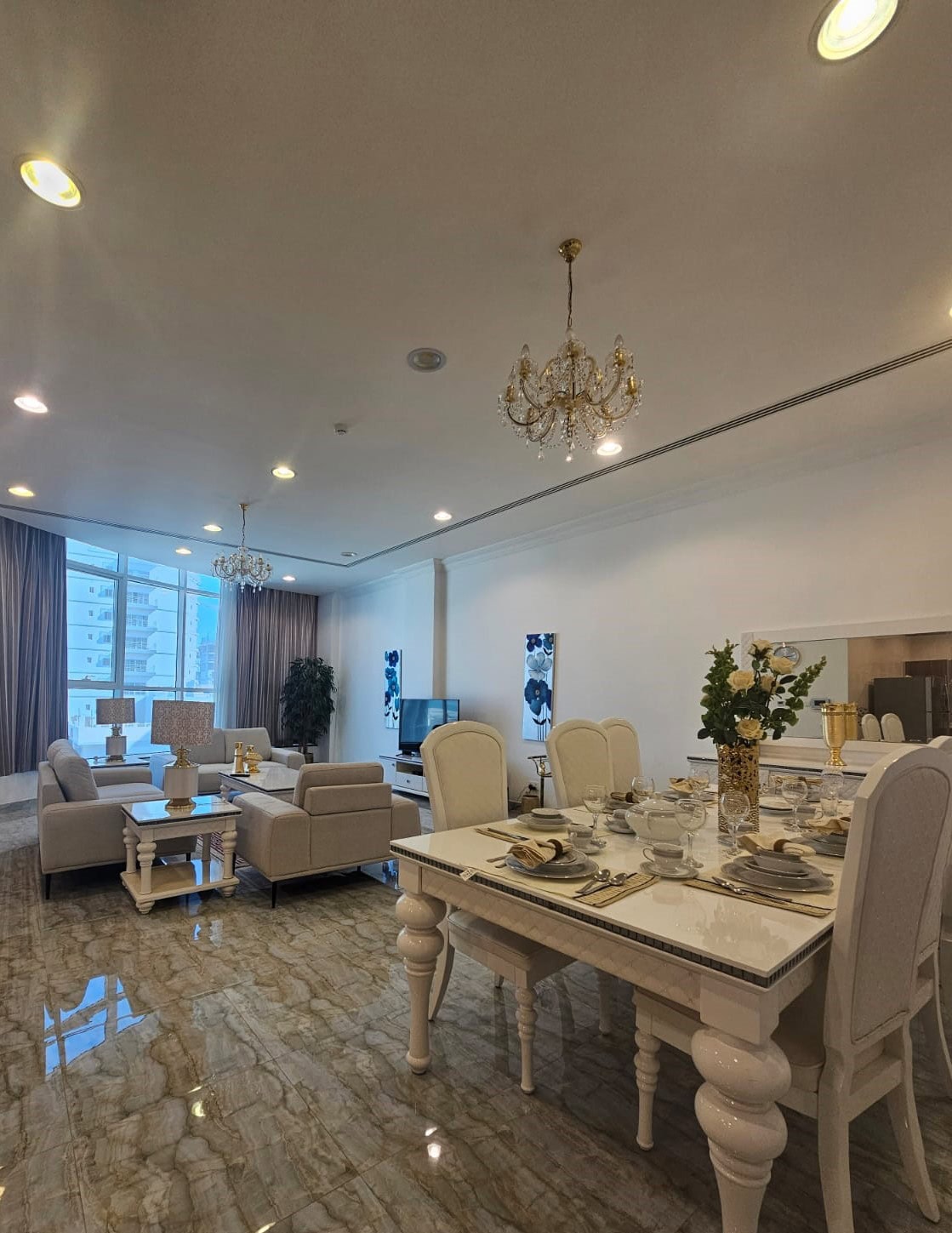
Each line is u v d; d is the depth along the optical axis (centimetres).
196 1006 232
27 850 450
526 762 584
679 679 459
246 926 312
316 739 889
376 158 172
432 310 243
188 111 158
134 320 249
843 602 371
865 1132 172
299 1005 234
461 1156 157
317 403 322
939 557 336
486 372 289
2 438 369
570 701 542
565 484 446
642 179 179
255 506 507
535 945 192
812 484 389
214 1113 173
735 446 375
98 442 375
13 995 239
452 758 239
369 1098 180
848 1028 126
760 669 223
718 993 118
